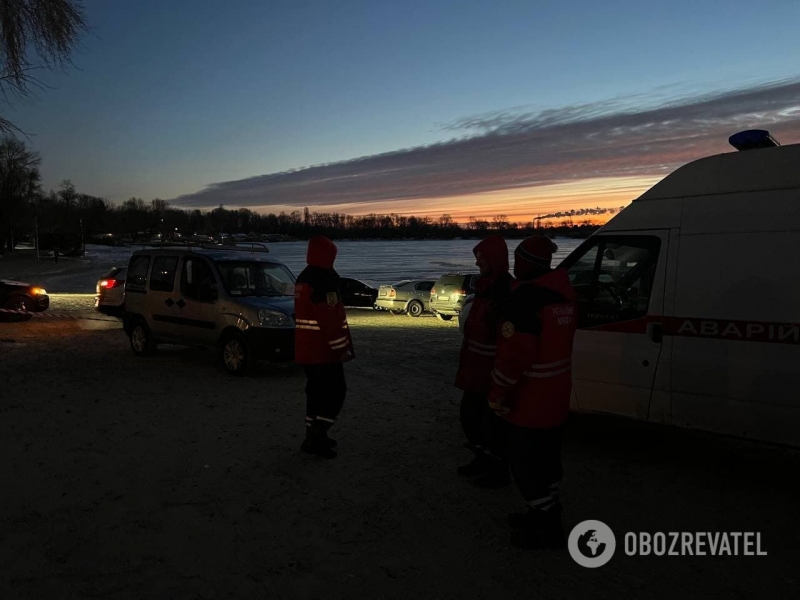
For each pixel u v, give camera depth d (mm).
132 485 4805
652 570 3582
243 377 9133
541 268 3725
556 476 3811
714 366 4945
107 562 3580
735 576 3523
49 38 12000
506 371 3613
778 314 4656
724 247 4980
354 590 3314
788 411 4609
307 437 5535
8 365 9992
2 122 12414
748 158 5039
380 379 9148
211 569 3520
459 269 72250
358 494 4668
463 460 5473
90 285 41344
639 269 5484
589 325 5730
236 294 9562
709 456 5770
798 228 4648
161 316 10391
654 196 5527
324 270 5340
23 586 3305
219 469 5188
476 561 3654
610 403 5625
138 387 8398
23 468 5152
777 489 4918
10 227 72625
